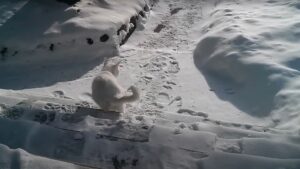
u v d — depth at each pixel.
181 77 5.42
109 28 6.20
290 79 4.33
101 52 6.23
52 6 6.68
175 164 2.37
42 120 2.94
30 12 6.58
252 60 4.86
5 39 5.97
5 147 2.41
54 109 3.41
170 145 2.52
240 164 2.31
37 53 5.97
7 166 2.28
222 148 2.53
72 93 5.21
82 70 5.87
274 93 4.26
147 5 8.13
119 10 7.06
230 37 5.58
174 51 6.37
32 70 5.95
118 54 6.26
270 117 4.02
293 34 5.46
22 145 2.61
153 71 5.69
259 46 5.20
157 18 7.97
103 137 2.65
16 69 5.95
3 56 5.96
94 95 3.83
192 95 4.89
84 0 6.94
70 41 6.00
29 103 3.53
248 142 2.57
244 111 4.32
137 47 6.71
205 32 6.89
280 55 4.89
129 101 3.63
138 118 3.26
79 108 3.43
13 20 6.45
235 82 4.90
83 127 2.77
